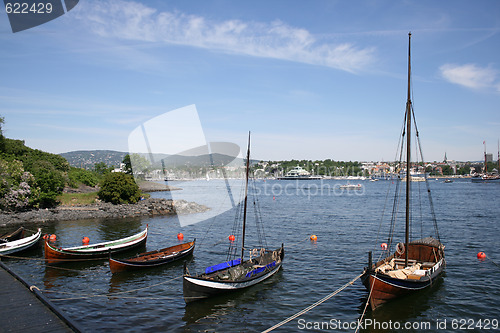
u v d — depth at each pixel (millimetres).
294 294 29609
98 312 25906
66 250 39094
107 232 60625
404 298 27625
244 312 26000
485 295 28578
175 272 36500
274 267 34844
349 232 58750
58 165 139000
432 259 32469
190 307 26906
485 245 46906
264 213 87625
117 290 30984
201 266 38844
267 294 29672
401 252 33094
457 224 65312
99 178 152000
